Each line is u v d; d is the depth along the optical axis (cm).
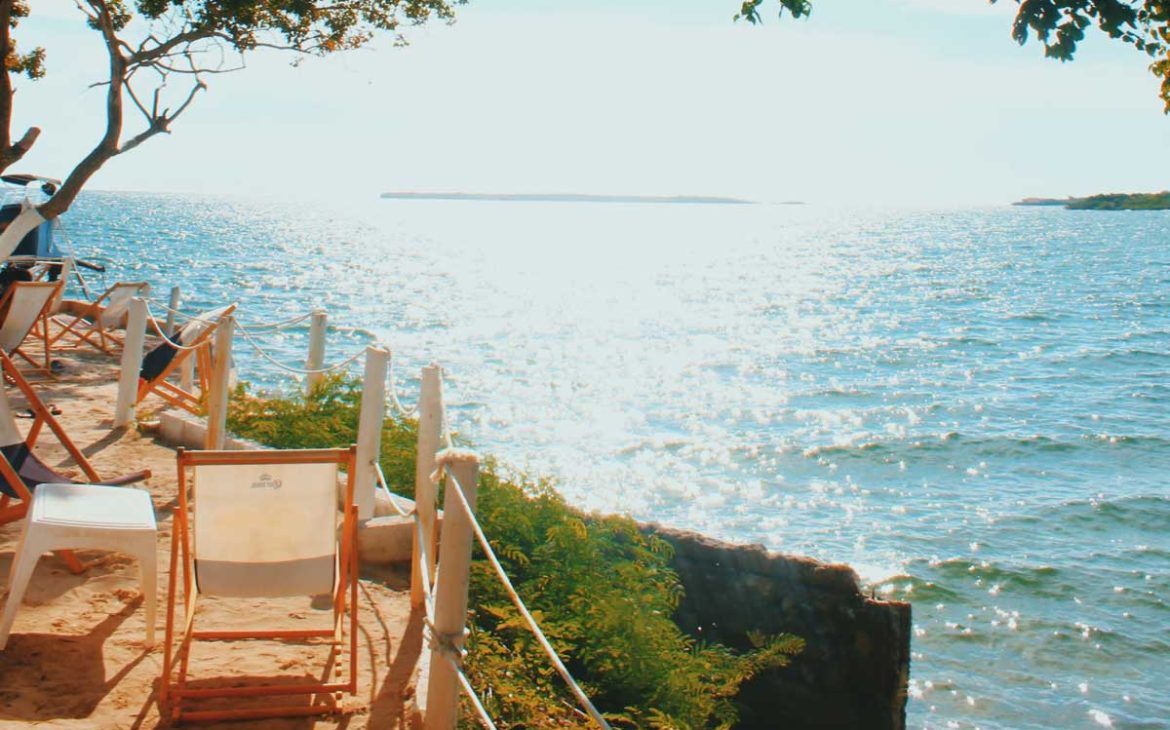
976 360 4297
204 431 973
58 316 1755
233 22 1437
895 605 834
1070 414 3234
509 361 3809
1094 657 1602
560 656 634
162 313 3005
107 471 885
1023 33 538
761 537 2045
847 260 11075
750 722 833
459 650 440
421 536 605
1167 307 6488
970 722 1401
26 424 1040
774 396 3388
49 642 543
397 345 4062
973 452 2755
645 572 727
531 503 771
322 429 941
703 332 4900
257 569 516
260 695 489
